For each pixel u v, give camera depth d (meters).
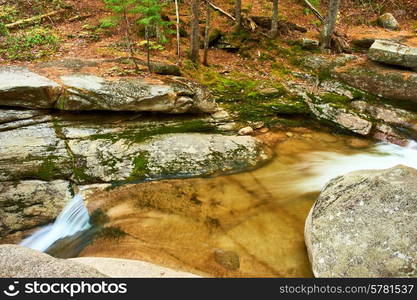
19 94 6.32
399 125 8.05
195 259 4.11
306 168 6.57
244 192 5.66
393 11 15.29
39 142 6.02
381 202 3.68
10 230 4.66
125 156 6.09
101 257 4.01
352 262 3.38
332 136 7.90
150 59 8.78
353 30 13.39
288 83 9.60
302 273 3.90
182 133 6.88
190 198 5.40
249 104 8.46
